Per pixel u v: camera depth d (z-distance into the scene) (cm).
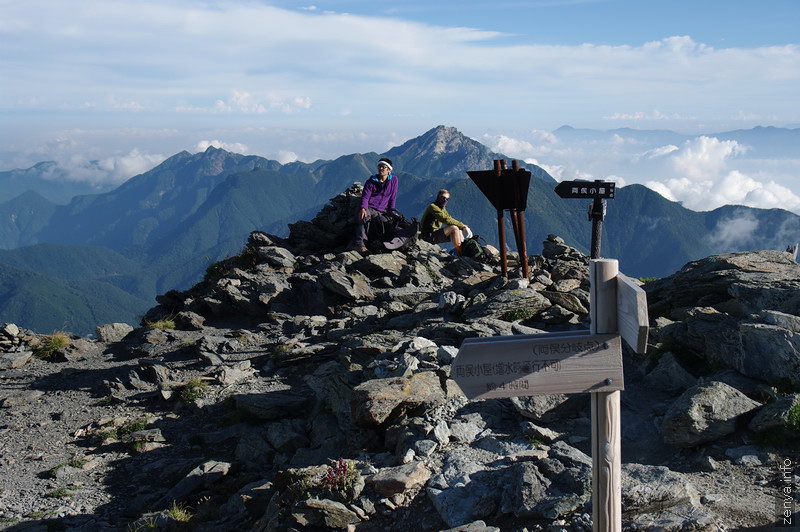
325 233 2367
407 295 1786
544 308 1405
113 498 1027
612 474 482
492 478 736
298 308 1925
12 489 1059
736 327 947
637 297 419
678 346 1024
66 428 1305
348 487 780
